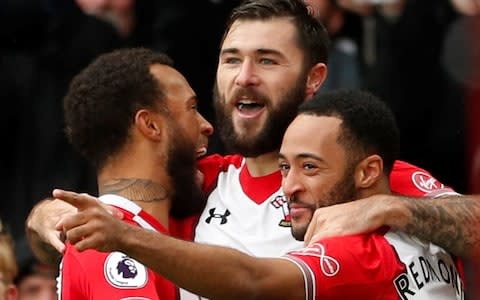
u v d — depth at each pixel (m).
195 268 11.20
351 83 19.50
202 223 13.35
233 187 13.52
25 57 20.28
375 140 12.41
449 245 12.47
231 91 13.21
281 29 13.23
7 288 14.72
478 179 15.51
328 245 11.97
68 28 20.03
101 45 19.89
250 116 13.20
